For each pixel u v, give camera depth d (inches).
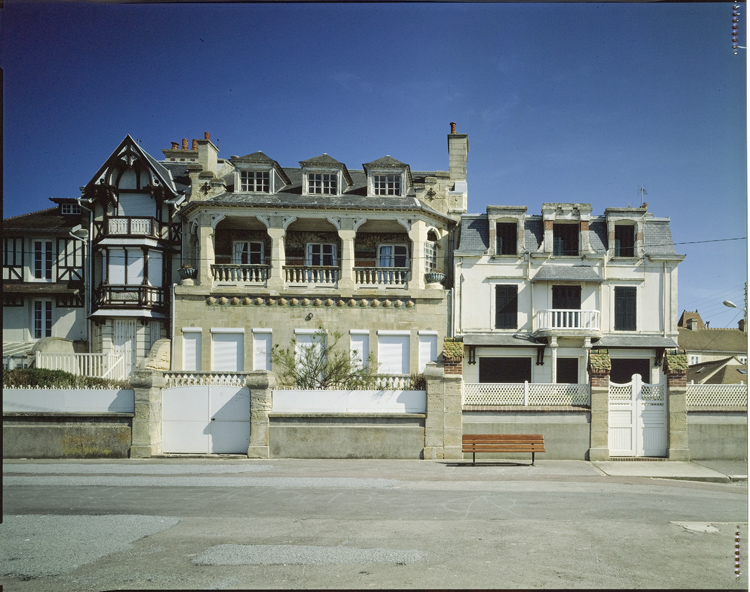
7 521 349.4
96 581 251.8
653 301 994.7
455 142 1135.0
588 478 511.2
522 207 1014.4
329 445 605.0
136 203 1040.2
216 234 1013.2
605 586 247.9
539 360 979.9
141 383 599.5
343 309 933.8
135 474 508.7
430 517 362.0
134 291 987.3
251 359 922.1
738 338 1444.4
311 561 277.1
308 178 986.1
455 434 606.9
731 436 612.7
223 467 548.4
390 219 954.1
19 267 1057.5
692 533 328.8
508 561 279.1
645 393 621.9
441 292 938.7
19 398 600.4
